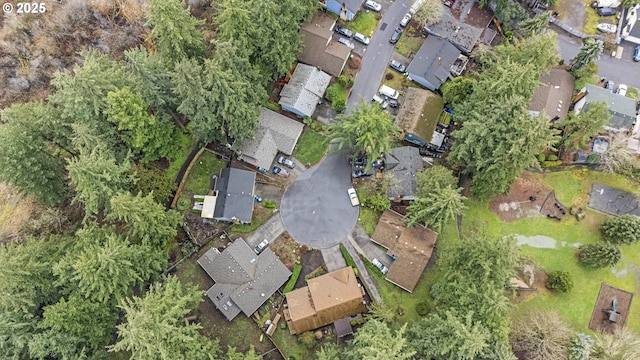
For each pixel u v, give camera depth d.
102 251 48.59
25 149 56.03
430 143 68.25
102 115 57.56
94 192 51.09
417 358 51.28
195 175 68.62
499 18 73.38
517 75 55.91
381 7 77.25
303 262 64.81
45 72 70.56
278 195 68.06
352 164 68.94
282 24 63.62
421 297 62.59
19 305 49.66
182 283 63.56
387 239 63.94
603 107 59.69
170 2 55.25
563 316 61.69
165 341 47.25
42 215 65.31
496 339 49.88
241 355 53.81
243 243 63.53
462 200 66.50
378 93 72.75
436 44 72.19
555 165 66.62
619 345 54.78
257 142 67.56
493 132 55.28
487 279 49.31
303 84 69.56
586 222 65.44
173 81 56.47
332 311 58.97
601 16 75.62
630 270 63.50
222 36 60.66
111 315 55.03
